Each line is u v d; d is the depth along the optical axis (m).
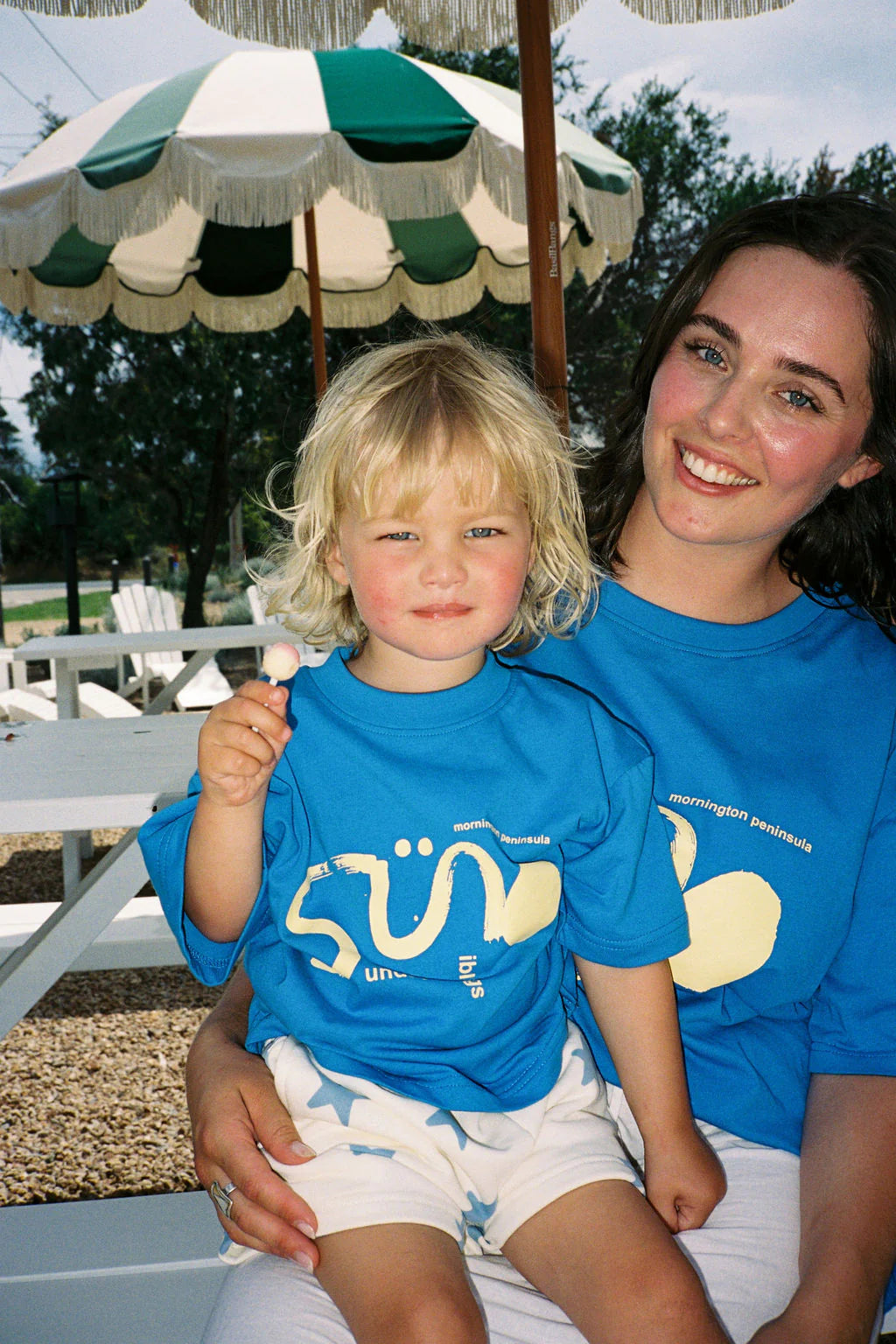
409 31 3.41
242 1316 1.16
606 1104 1.43
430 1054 1.32
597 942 1.39
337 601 1.58
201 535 17.84
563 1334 1.19
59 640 5.34
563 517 1.56
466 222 6.31
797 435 1.32
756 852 1.39
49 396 18.67
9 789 1.98
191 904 1.37
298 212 4.29
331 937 1.36
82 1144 3.11
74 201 4.35
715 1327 1.14
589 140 5.45
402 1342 1.08
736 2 3.15
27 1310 1.80
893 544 1.57
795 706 1.46
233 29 3.41
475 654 1.46
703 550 1.46
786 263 1.32
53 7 3.25
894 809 1.43
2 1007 1.88
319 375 5.96
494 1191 1.27
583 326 19.50
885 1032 1.39
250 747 1.22
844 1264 1.19
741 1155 1.37
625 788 1.37
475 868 1.35
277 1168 1.25
